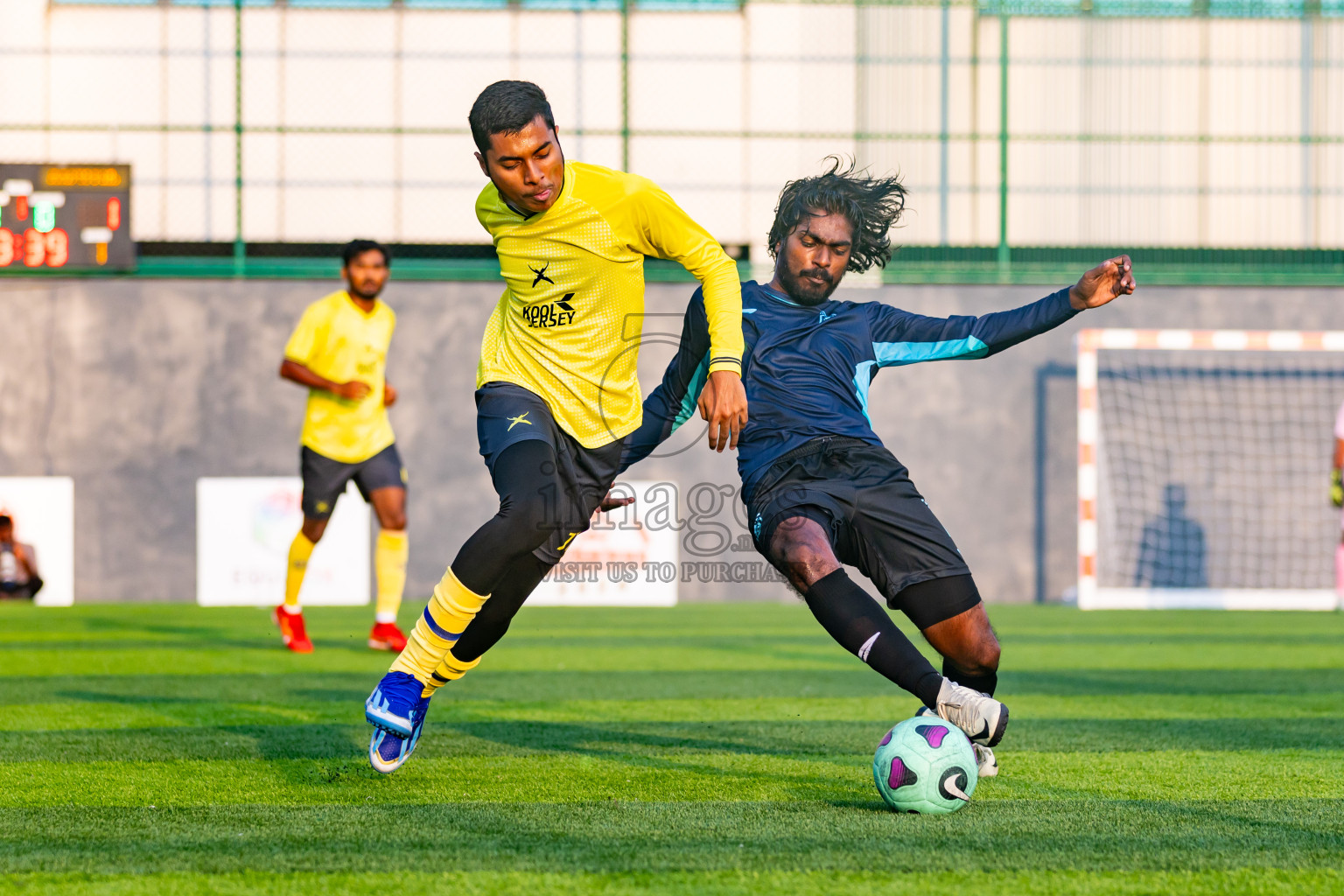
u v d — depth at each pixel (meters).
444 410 29.55
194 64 34.03
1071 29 32.66
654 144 33.31
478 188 34.12
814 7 33.03
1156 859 5.68
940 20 32.75
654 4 33.50
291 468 29.28
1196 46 32.75
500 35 34.06
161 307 29.23
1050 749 9.20
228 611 25.97
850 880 5.27
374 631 17.28
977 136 32.47
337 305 16.30
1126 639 20.41
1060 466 29.91
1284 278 30.50
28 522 28.55
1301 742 9.56
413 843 5.96
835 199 7.81
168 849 5.84
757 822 6.45
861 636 6.78
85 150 33.50
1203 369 29.94
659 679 14.12
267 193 33.72
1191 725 10.50
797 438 7.48
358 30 34.03
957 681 7.35
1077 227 32.66
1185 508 29.78
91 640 19.11
